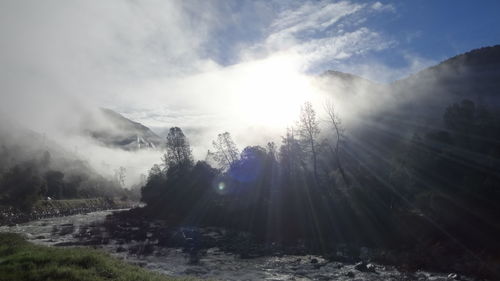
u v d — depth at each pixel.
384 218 50.34
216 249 49.53
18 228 80.62
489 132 60.19
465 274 32.41
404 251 42.19
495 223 40.31
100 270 21.92
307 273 34.75
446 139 61.34
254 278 33.03
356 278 32.19
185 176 109.44
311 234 56.75
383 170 67.19
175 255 44.94
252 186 80.06
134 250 48.19
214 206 85.69
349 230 53.09
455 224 43.25
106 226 82.25
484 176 47.91
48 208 146.00
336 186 69.56
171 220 92.94
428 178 54.56
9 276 18.89
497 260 34.94
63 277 19.34
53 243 55.03
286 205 66.81
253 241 55.09
